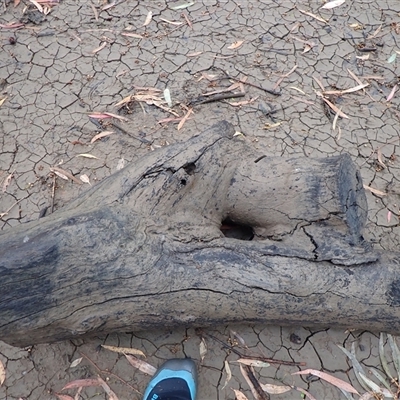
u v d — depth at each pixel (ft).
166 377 3.04
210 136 3.13
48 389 3.09
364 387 3.11
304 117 4.41
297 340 3.25
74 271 2.60
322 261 2.90
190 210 3.06
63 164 4.06
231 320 2.97
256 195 3.14
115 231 2.71
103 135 4.23
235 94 4.54
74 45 4.90
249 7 5.30
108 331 2.95
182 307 2.84
